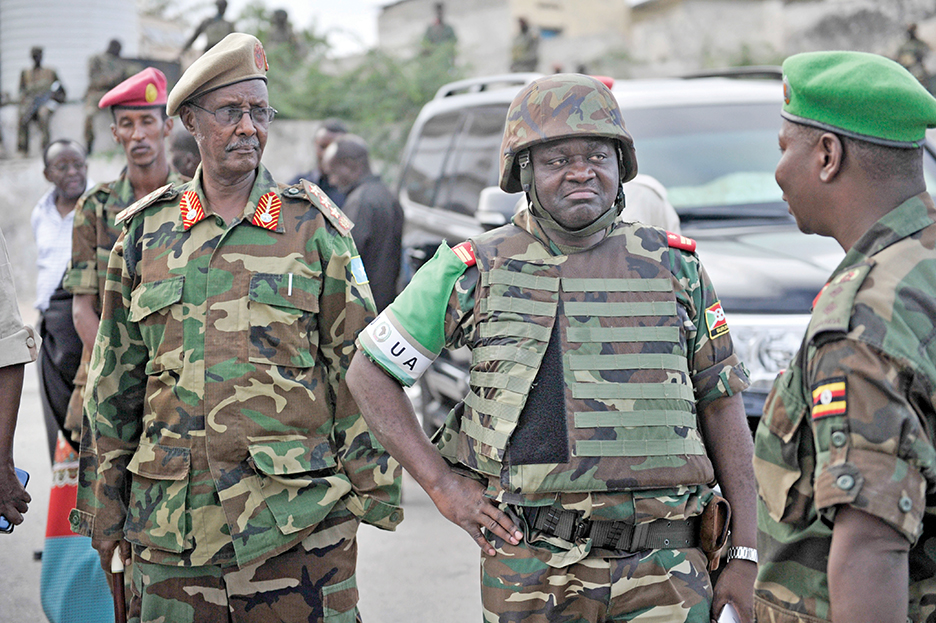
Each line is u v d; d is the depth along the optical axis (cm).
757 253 393
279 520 236
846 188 154
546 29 2012
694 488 206
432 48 1529
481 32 1972
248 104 244
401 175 712
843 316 144
